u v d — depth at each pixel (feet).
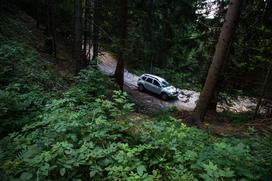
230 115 45.37
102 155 11.91
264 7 37.73
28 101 19.44
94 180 11.24
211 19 44.47
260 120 31.30
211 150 12.28
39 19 76.79
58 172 11.20
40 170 10.24
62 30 82.53
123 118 17.31
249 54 39.73
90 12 55.06
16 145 13.00
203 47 45.88
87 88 23.72
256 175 10.52
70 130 14.17
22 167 10.95
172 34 51.19
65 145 11.57
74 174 11.15
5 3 64.75
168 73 51.72
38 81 27.40
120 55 45.78
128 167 10.96
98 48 61.98
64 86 30.94
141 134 15.98
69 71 53.98
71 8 82.07
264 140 14.14
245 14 38.24
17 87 21.59
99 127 14.58
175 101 78.95
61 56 65.82
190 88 48.55
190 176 10.59
